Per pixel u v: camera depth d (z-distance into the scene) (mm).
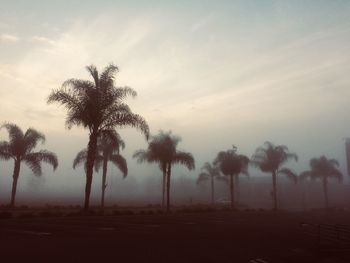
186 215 32188
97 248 12375
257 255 12078
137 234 16719
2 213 21656
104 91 26703
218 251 12656
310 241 16016
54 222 20656
